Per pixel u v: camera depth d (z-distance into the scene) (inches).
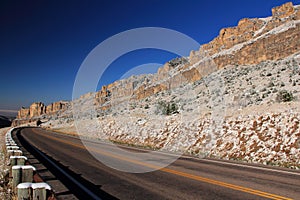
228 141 658.8
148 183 305.3
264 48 2512.3
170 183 304.5
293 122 615.8
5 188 230.5
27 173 211.2
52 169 404.5
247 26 3550.7
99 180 324.2
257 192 259.9
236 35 3508.9
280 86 1298.0
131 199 240.1
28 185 157.9
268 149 554.3
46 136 1387.8
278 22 3196.4
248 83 1706.4
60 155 587.8
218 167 420.5
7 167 341.1
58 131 1947.6
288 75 1558.8
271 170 391.2
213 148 656.4
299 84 1207.6
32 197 156.0
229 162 477.4
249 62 2512.3
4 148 611.8
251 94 1322.6
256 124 683.4
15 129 2128.4
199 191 266.1
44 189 154.6
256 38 3085.6
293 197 241.4
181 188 279.4
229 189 273.4
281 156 513.0
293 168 423.8
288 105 753.0
